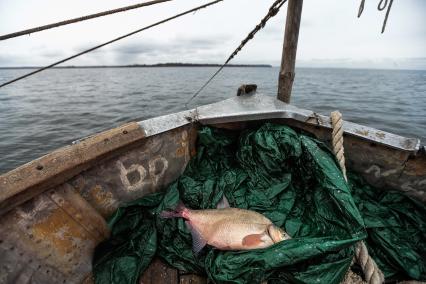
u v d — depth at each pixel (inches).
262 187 113.3
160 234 101.0
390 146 109.0
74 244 87.7
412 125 625.0
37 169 71.8
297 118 120.2
